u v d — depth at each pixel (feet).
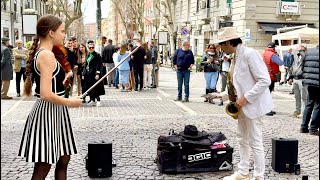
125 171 17.54
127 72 49.39
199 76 80.84
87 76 36.32
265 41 87.35
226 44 14.94
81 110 34.40
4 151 20.52
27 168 17.87
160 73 91.61
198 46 121.29
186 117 31.19
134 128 26.68
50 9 118.73
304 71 25.26
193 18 127.13
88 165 16.72
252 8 86.38
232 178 16.19
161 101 40.75
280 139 17.71
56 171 12.70
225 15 95.61
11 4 118.42
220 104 38.19
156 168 18.01
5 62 39.50
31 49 11.75
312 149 21.72
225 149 17.56
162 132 25.52
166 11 149.48
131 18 165.17
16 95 43.60
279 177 16.96
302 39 60.03
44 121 11.66
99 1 75.66
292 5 87.10
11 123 27.96
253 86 14.60
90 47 35.96
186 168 17.30
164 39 69.51
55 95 11.34
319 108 25.03
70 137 12.26
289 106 38.45
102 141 17.10
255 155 15.14
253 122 14.93
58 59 12.10
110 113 32.86
